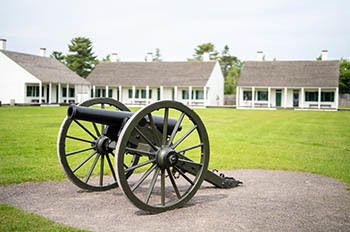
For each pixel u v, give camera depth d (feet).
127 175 19.19
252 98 136.87
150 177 22.09
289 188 19.92
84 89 153.48
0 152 28.50
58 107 108.99
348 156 30.32
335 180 22.06
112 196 17.65
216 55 290.76
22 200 16.69
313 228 13.79
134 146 15.88
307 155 30.58
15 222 13.70
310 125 60.95
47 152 28.96
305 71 141.69
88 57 215.31
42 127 48.21
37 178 20.67
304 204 16.87
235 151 32.01
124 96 157.58
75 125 52.21
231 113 97.14
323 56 148.97
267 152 31.73
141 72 156.66
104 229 13.26
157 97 152.46
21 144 32.91
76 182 17.49
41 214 14.82
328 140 40.81
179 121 15.64
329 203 17.10
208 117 79.20
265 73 144.77
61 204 16.21
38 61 139.33
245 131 49.26
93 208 15.72
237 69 266.16
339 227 13.94
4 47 135.85
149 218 14.55
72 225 13.61
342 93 191.62
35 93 131.95
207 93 147.23
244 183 21.01
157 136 15.17
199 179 16.53
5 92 128.16
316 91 138.92
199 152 31.48
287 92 142.20
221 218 14.69
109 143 17.80
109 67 164.35
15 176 20.88
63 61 228.22
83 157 27.48
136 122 14.20
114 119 15.52
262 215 15.16
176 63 159.33
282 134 46.26
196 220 14.40
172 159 15.31
